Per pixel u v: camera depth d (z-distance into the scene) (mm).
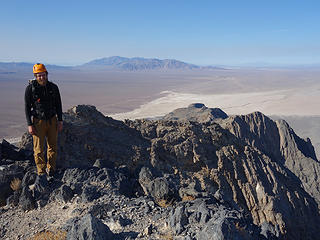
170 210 12773
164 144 31172
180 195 17812
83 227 9836
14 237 11102
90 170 16375
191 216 11648
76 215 12086
